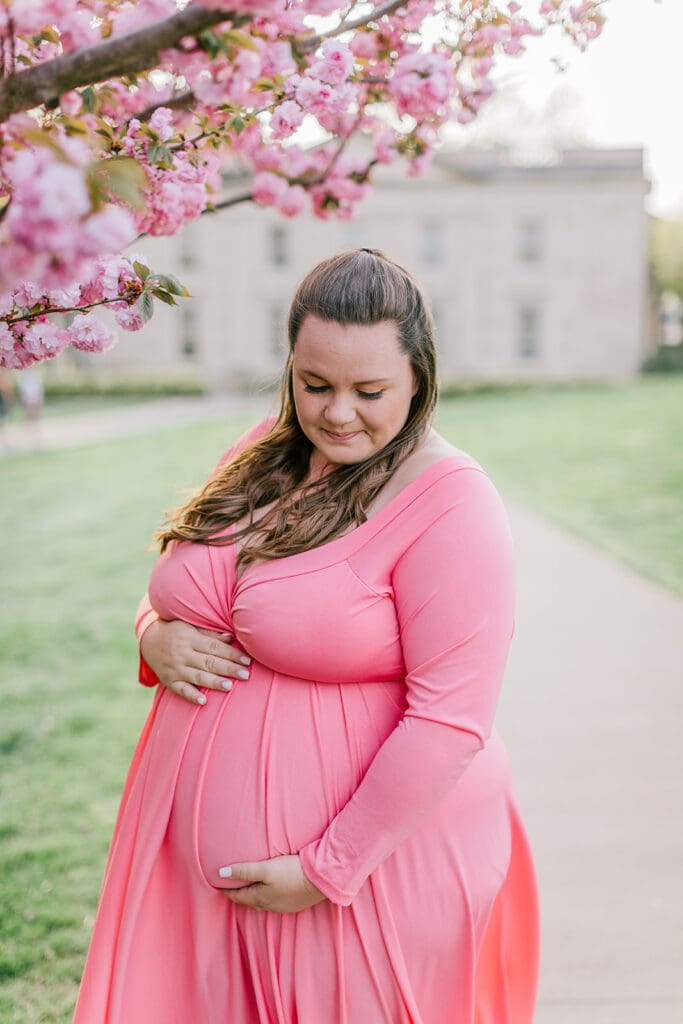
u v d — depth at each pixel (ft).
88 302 5.09
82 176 3.05
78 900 10.59
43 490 42.96
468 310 132.57
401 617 5.03
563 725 15.21
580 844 11.39
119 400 116.37
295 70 5.57
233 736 5.34
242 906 5.29
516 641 19.76
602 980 8.82
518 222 130.93
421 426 5.28
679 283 151.84
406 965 5.17
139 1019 5.42
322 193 8.08
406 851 5.16
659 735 14.75
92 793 13.38
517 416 80.07
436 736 4.75
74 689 17.80
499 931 6.22
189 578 5.55
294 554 5.17
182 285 5.16
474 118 7.24
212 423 76.43
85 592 25.40
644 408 81.87
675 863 10.91
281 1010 5.15
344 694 5.20
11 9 3.91
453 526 4.88
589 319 132.16
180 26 3.67
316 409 5.06
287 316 5.78
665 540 29.96
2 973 9.24
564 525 32.81
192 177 5.47
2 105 3.84
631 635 20.07
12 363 5.11
